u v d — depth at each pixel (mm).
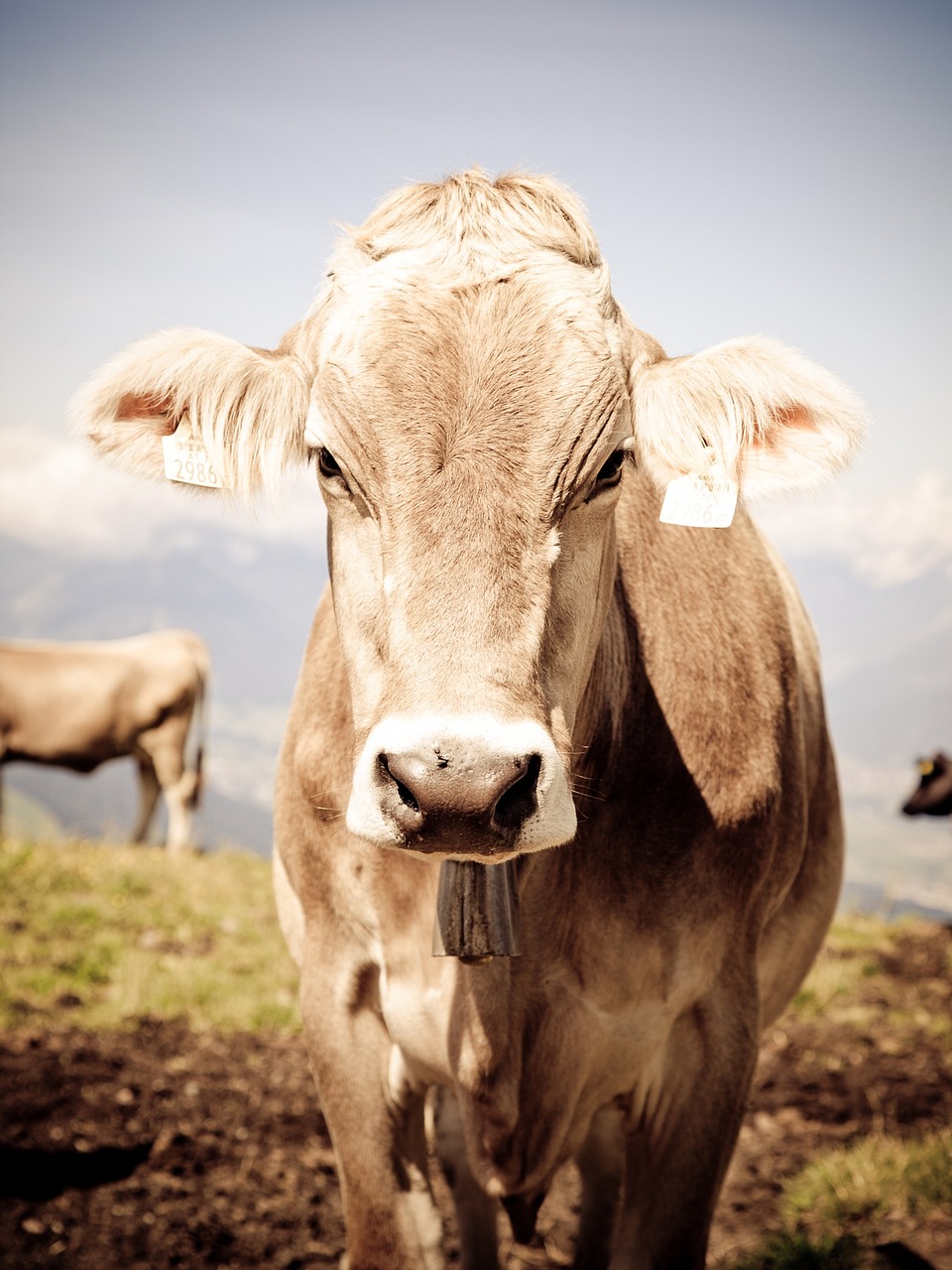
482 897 2447
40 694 13258
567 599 2148
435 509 1993
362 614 2164
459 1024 2645
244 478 2436
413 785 1821
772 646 3156
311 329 2426
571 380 2127
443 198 2363
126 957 7273
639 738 2715
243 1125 5117
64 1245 4176
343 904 2840
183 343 2402
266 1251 4273
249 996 6688
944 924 9430
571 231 2332
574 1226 4625
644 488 3092
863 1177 4586
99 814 140375
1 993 6512
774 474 2506
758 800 2877
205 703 14180
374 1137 2879
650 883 2695
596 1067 2762
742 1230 4465
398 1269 2842
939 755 10578
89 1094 5293
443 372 2080
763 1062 6016
